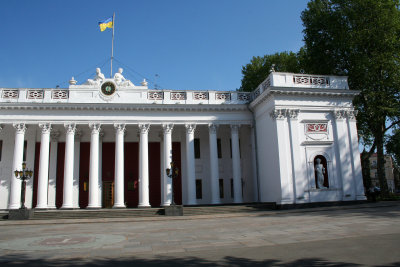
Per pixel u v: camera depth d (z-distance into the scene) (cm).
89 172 3494
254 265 880
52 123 3281
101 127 3444
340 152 3197
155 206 3688
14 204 3109
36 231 1866
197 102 3544
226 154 3875
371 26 3481
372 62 3428
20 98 3291
